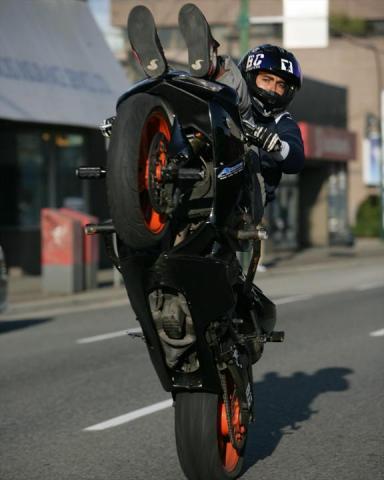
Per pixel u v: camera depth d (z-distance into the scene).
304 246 56.91
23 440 10.52
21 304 25.14
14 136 33.59
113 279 32.62
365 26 79.12
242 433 8.21
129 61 40.81
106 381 14.16
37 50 30.25
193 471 7.84
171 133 6.99
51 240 27.92
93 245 28.81
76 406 12.35
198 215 7.21
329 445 9.98
